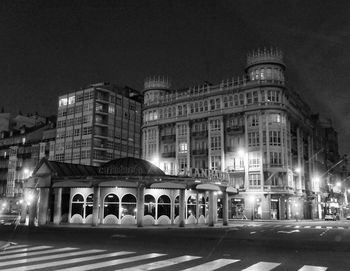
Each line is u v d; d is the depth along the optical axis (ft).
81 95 267.39
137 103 294.66
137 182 119.85
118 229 106.52
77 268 37.40
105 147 259.80
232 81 230.89
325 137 338.95
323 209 286.05
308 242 70.03
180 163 241.35
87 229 104.73
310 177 264.11
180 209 124.16
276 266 39.78
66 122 272.72
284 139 214.48
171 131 252.83
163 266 39.01
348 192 392.27
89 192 125.29
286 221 194.18
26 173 279.90
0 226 116.98
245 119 220.64
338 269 38.17
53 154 275.80
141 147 284.00
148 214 124.67
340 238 80.79
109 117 266.16
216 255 48.73
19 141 322.34
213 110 232.73
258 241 71.26
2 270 36.22
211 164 228.22
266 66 220.02
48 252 50.37
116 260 43.19
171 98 253.03
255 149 215.31
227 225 139.03
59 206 124.36
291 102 236.02
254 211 211.00
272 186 208.95
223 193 142.31
